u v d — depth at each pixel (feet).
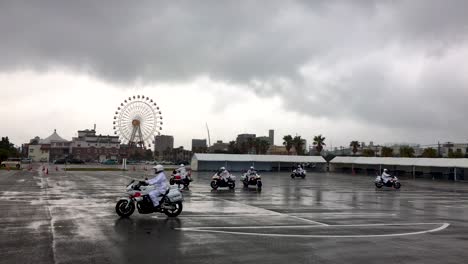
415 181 160.45
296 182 133.28
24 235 34.42
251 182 102.12
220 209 55.36
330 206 62.28
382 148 369.91
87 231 36.76
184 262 26.68
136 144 249.75
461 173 175.11
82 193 74.79
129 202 46.16
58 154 533.55
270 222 44.34
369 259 28.58
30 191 77.97
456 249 32.17
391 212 56.44
